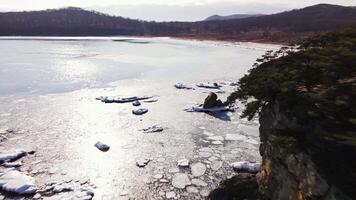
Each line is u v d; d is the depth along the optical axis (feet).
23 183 44.42
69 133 64.18
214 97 81.30
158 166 50.37
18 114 75.31
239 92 37.14
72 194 42.19
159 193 42.75
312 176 23.03
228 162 51.72
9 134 62.80
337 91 27.02
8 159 51.70
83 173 48.06
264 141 34.47
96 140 60.80
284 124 29.09
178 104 85.71
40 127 67.10
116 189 43.73
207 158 53.21
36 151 55.42
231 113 77.71
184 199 41.37
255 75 36.04
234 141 60.59
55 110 79.25
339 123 24.64
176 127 68.18
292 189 26.23
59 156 53.62
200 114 77.10
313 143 24.88
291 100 29.32
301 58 33.88
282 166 28.35
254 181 39.65
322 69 30.07
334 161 22.50
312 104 27.35
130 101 88.74
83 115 75.77
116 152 55.52
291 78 30.83
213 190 42.04
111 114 76.79
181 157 53.62
